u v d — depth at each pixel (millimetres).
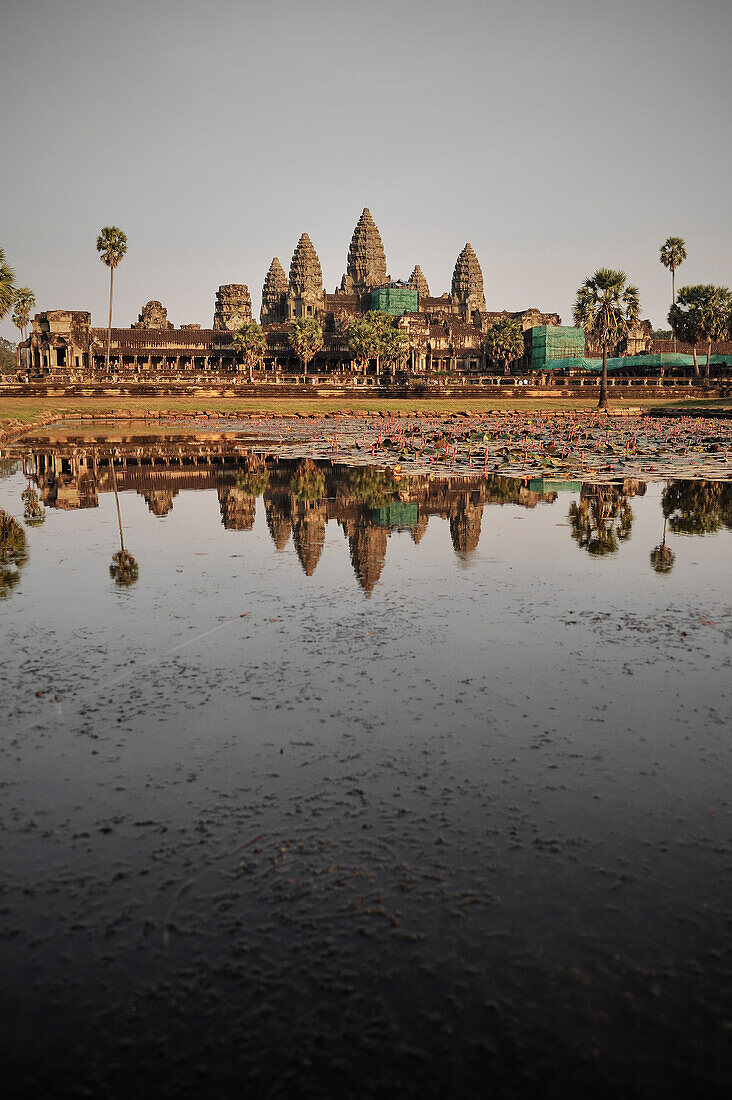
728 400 69312
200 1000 2883
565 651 6566
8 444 32062
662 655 6445
